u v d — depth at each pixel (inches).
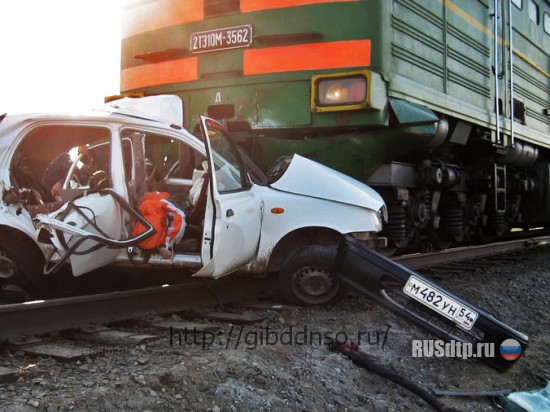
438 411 140.6
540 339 211.6
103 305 169.9
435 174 295.0
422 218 306.2
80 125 184.2
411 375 159.5
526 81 416.2
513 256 370.3
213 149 188.2
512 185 427.2
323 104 237.9
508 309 241.3
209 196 177.3
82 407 110.6
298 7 244.5
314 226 201.8
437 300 173.2
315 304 203.3
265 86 249.4
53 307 158.9
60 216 167.9
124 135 194.1
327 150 250.2
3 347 144.6
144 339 153.4
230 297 204.8
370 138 245.6
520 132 395.5
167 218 180.1
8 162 179.3
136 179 194.9
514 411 151.2
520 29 405.4
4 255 181.5
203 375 130.1
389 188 281.1
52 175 200.4
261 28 250.4
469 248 346.0
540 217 466.9
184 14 268.4
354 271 185.9
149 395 119.3
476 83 335.0
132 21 286.4
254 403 123.2
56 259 180.4
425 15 279.6
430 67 282.4
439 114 289.1
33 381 121.5
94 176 182.4
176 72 270.5
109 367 132.9
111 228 176.4
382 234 278.8
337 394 138.7
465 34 323.0
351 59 238.4
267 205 201.5
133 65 285.9
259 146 257.6
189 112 267.0
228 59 257.3
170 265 183.5
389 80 241.6
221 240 175.6
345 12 239.9
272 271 213.8
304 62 243.4
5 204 177.5
